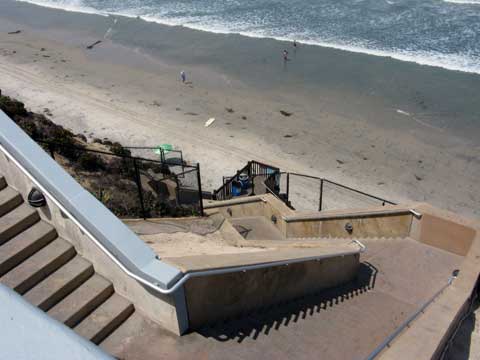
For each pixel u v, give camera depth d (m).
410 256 9.69
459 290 6.65
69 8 54.97
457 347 6.35
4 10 56.38
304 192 23.39
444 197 23.05
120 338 5.14
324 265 7.97
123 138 28.25
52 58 40.97
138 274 4.89
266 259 6.38
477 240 8.44
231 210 15.27
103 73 37.94
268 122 30.08
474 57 35.97
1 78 36.47
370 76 34.69
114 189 12.52
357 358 5.61
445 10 43.94
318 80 34.88
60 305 5.24
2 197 5.95
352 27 42.88
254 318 6.28
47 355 1.71
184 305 5.03
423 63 35.78
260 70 37.06
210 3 52.44
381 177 24.66
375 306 7.57
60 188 5.41
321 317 6.75
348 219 11.54
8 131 5.88
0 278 5.27
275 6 49.34
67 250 5.63
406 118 29.64
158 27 47.25
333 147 27.30
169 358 4.91
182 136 28.59
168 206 12.58
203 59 39.66
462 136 27.56
